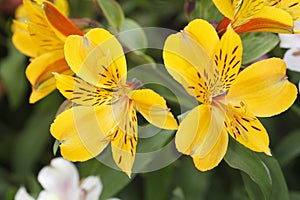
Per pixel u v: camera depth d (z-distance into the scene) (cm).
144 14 60
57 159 47
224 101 40
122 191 58
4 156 64
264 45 43
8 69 60
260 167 42
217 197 58
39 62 43
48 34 43
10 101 63
